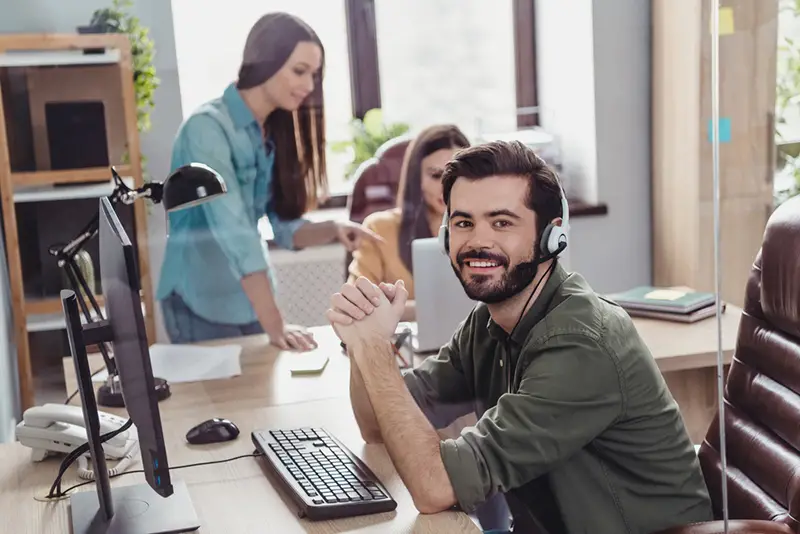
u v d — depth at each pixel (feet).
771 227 4.75
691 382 5.93
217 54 8.00
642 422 4.41
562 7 8.67
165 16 8.00
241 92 8.00
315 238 7.89
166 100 8.07
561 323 4.37
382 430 4.33
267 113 7.97
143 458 3.84
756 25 6.91
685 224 8.23
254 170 7.91
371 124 8.21
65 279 8.18
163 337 7.50
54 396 8.04
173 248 7.70
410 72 8.41
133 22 8.00
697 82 8.13
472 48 8.64
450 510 4.08
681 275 8.21
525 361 4.46
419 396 5.30
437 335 6.36
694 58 8.20
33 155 8.07
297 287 7.76
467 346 5.30
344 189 8.03
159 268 7.63
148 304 7.55
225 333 7.54
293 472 4.35
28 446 4.80
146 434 3.70
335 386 5.94
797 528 4.25
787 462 4.50
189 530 3.93
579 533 4.49
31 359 8.10
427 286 6.31
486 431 4.21
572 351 4.26
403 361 6.27
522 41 8.75
